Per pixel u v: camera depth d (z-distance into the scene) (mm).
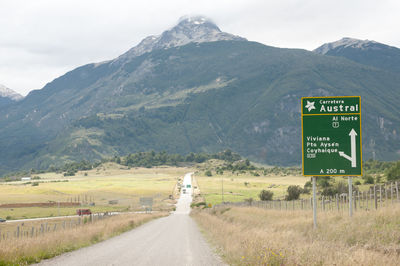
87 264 14219
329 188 84812
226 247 17844
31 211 115938
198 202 148250
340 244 15367
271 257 11836
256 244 14719
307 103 20719
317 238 17938
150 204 112438
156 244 22062
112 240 24812
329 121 20562
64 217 94625
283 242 15727
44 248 17078
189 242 23266
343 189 82812
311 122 20688
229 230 25891
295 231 21641
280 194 148750
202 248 19734
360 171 20266
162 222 52000
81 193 187000
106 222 38188
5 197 163250
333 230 18922
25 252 15484
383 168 178875
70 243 20172
